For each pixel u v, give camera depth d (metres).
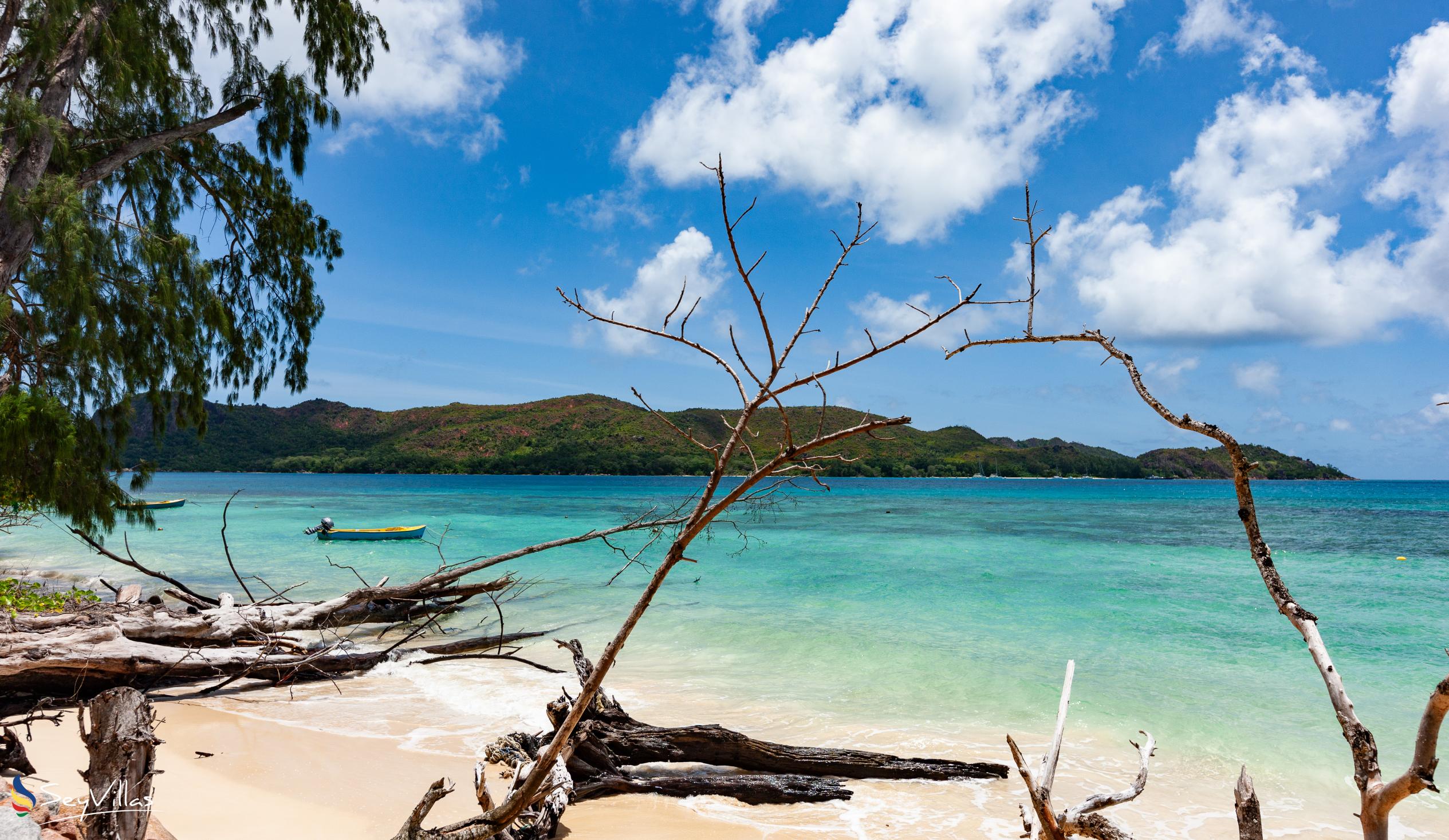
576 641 6.15
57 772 5.53
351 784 5.80
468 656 9.98
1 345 12.19
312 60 16.53
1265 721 7.53
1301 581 16.66
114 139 14.24
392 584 16.88
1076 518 37.50
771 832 5.06
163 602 12.59
